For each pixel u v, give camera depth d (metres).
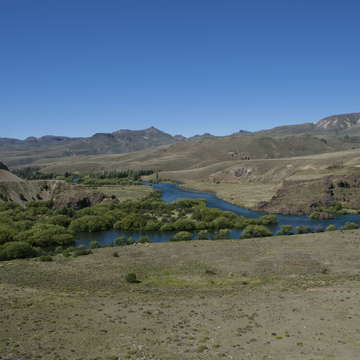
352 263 56.03
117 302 38.66
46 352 25.58
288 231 88.56
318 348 25.23
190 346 26.39
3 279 50.91
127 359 24.31
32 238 79.50
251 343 26.64
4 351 25.69
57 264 60.03
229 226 97.69
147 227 96.62
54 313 34.59
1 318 32.94
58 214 113.06
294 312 33.25
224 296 40.94
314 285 44.31
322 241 70.94
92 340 27.83
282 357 24.02
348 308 33.50
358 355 23.91
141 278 51.78
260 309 34.78
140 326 30.92
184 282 49.56
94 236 90.81
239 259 60.50
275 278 49.94
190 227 96.44
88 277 52.12
